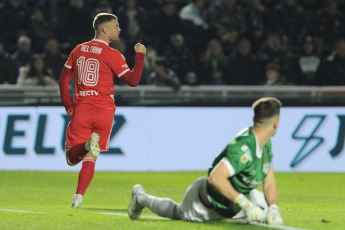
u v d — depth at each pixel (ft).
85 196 82.43
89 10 145.79
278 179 111.55
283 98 124.16
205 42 149.18
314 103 124.36
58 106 119.75
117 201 76.69
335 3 156.76
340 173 121.90
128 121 121.80
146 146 122.31
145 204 48.85
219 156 44.65
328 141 124.16
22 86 119.44
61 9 154.61
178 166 123.03
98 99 68.08
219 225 45.68
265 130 43.93
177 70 138.31
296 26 154.92
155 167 122.42
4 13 145.07
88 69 67.87
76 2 146.30
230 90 124.36
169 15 147.43
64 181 103.04
